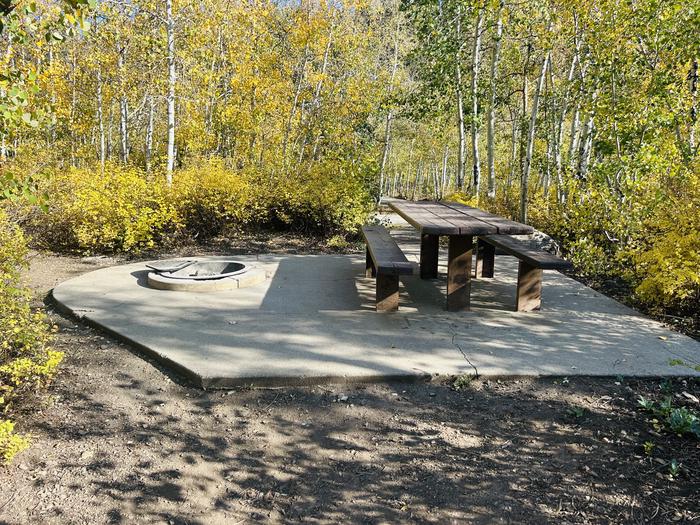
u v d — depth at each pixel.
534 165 15.72
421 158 36.34
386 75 19.09
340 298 5.84
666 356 4.09
